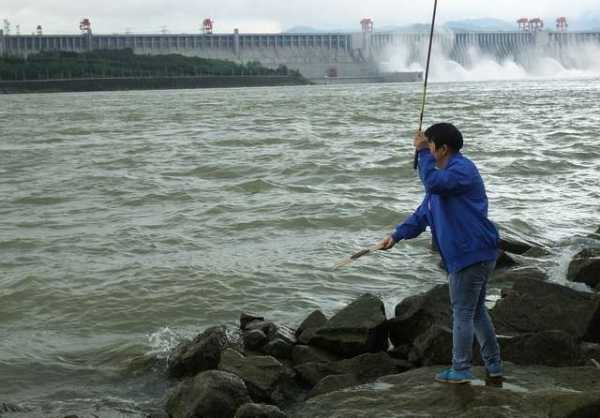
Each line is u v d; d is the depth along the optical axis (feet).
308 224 57.47
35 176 86.84
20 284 42.09
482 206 23.65
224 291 40.75
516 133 128.26
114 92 559.38
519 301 31.22
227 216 60.95
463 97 298.97
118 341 33.99
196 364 29.55
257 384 26.61
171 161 98.37
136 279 42.73
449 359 27.55
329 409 24.12
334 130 145.07
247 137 131.64
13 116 232.53
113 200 70.08
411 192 70.64
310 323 31.91
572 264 40.86
